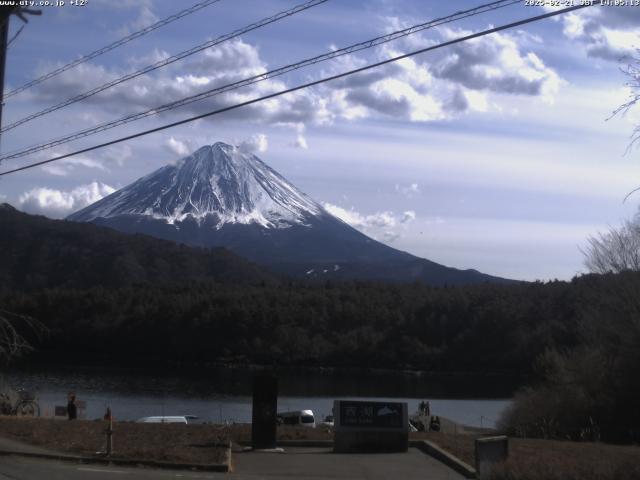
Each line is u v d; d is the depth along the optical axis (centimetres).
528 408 3388
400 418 1881
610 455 1747
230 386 7125
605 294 3531
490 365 7962
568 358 3697
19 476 1283
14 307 9431
